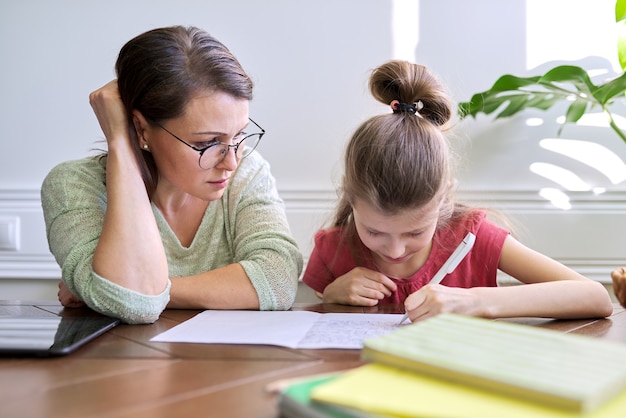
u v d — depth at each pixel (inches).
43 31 74.9
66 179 48.8
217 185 47.7
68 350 31.9
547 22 72.4
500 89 66.8
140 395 25.1
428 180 45.5
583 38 72.4
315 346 33.2
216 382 26.9
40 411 23.4
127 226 43.5
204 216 55.1
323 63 73.7
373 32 73.3
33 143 75.7
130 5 74.5
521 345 23.7
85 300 43.3
